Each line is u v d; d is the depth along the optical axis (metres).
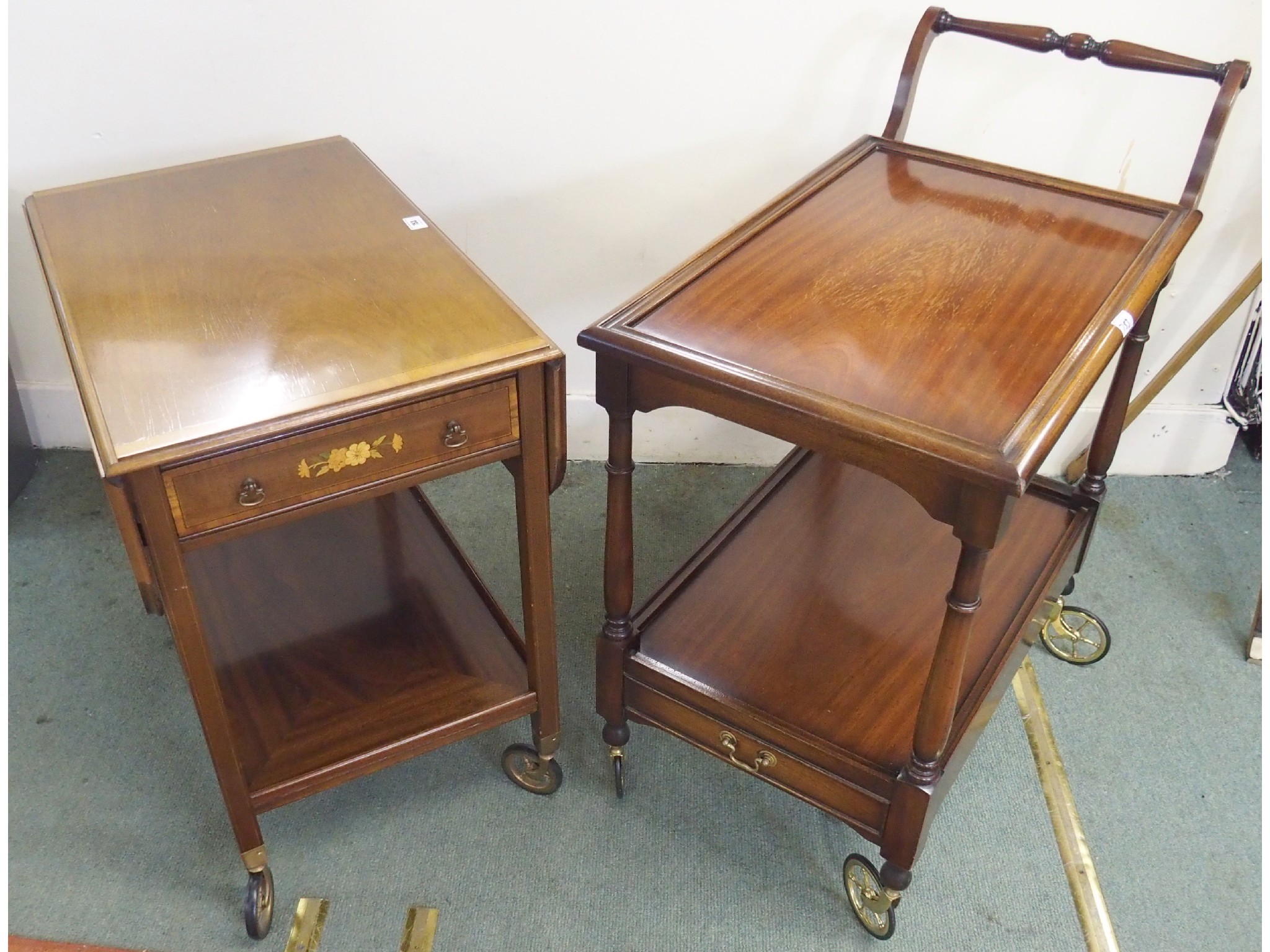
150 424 1.10
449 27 1.79
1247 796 1.66
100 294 1.30
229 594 1.73
